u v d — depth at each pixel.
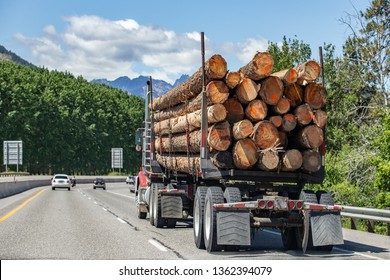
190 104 13.83
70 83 177.50
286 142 12.20
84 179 113.69
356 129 32.78
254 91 11.66
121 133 172.12
